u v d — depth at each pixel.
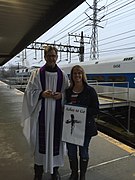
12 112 8.91
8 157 4.07
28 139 2.91
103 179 3.25
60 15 6.43
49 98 2.81
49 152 2.87
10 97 14.65
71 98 2.90
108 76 14.82
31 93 2.80
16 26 9.38
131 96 12.84
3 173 3.44
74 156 3.09
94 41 26.56
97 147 4.58
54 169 3.04
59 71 2.87
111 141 5.00
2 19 8.19
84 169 3.08
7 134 5.60
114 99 13.79
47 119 2.82
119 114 12.98
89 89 2.89
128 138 10.18
